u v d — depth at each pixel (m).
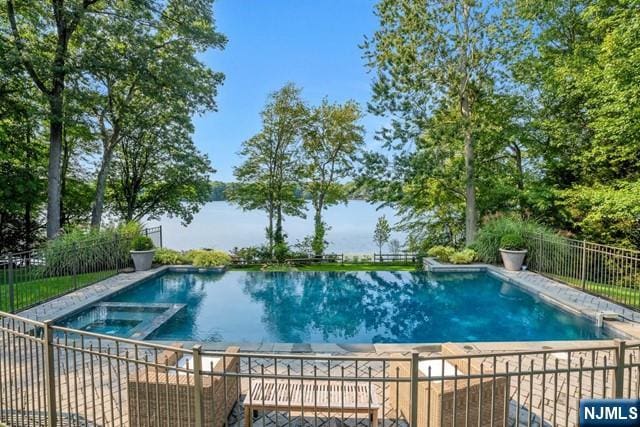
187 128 16.92
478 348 5.94
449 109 14.93
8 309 7.65
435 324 8.43
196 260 13.39
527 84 14.94
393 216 19.84
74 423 3.77
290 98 18.22
